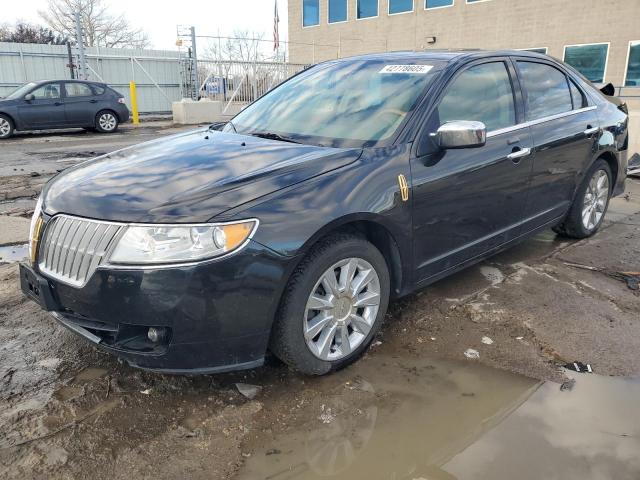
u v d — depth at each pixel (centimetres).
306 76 413
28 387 273
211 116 1853
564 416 257
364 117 334
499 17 2116
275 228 246
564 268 437
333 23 2709
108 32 4609
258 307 247
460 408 262
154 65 2070
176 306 234
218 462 225
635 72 1808
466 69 359
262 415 255
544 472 221
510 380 286
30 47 1861
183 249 234
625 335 331
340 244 273
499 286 400
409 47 2439
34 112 1400
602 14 1848
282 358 272
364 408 262
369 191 281
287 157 291
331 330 280
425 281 336
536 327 338
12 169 879
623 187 546
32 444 233
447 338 327
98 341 250
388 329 337
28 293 280
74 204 259
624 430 247
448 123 305
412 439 241
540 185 411
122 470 220
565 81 456
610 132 487
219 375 285
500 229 383
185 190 256
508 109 385
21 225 552
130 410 257
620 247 491
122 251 236
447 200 326
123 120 1573
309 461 227
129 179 274
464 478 218
